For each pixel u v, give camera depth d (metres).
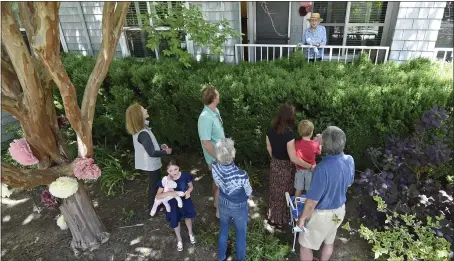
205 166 5.26
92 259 3.66
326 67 4.68
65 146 3.58
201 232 3.88
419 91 3.82
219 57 5.88
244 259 3.40
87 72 5.56
